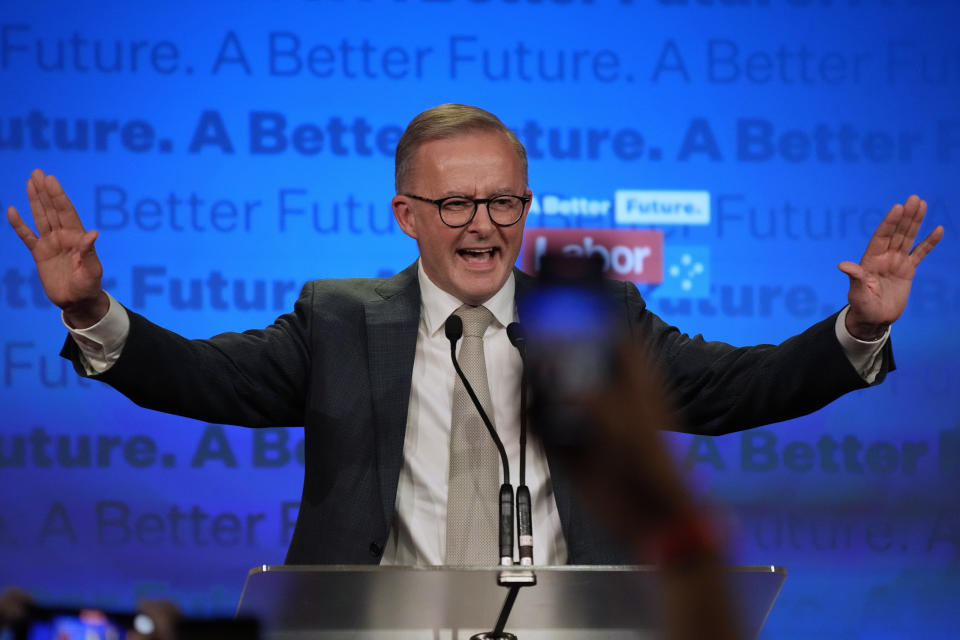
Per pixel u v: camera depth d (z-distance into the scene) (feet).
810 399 24.59
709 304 43.50
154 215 42.50
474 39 44.16
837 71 44.93
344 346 25.57
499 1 44.32
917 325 43.73
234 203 42.80
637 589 18.08
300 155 43.19
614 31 44.47
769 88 44.70
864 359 23.98
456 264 25.27
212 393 24.97
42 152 42.37
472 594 18.21
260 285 42.63
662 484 10.68
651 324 26.66
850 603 42.22
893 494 42.88
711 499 11.02
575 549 23.54
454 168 25.08
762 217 44.09
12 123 42.37
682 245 43.70
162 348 24.16
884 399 43.27
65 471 41.06
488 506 23.94
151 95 43.01
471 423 24.56
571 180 43.62
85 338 23.30
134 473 41.27
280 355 25.82
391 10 44.04
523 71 44.11
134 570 40.83
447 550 23.70
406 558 24.21
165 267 42.37
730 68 44.65
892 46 45.16
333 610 18.95
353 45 43.86
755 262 43.86
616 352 11.22
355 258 42.98
